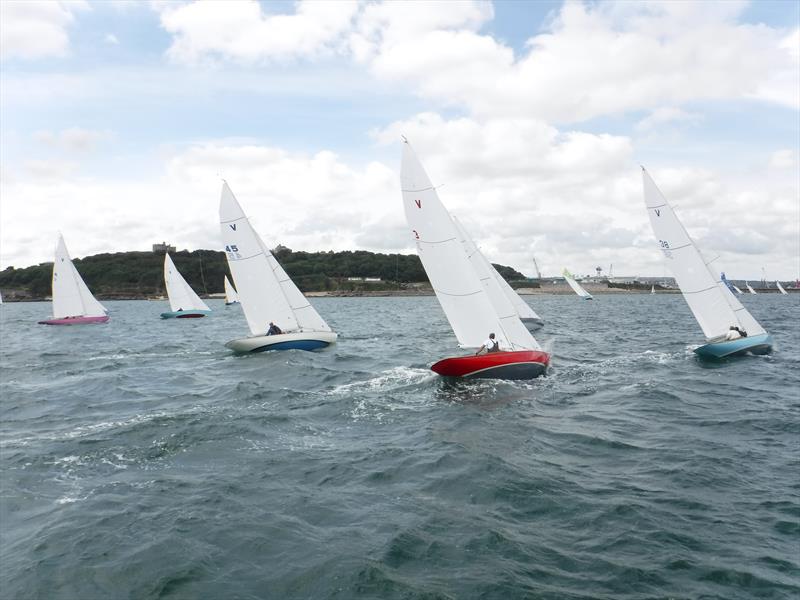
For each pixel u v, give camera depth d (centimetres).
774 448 1135
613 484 951
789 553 712
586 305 9600
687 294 2430
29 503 925
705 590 635
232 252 2745
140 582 675
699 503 866
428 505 880
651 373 2002
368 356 2617
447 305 1919
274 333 2766
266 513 860
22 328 5188
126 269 15625
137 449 1194
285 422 1388
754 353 2344
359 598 632
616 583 651
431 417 1417
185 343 3528
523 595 630
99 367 2475
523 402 1560
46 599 647
